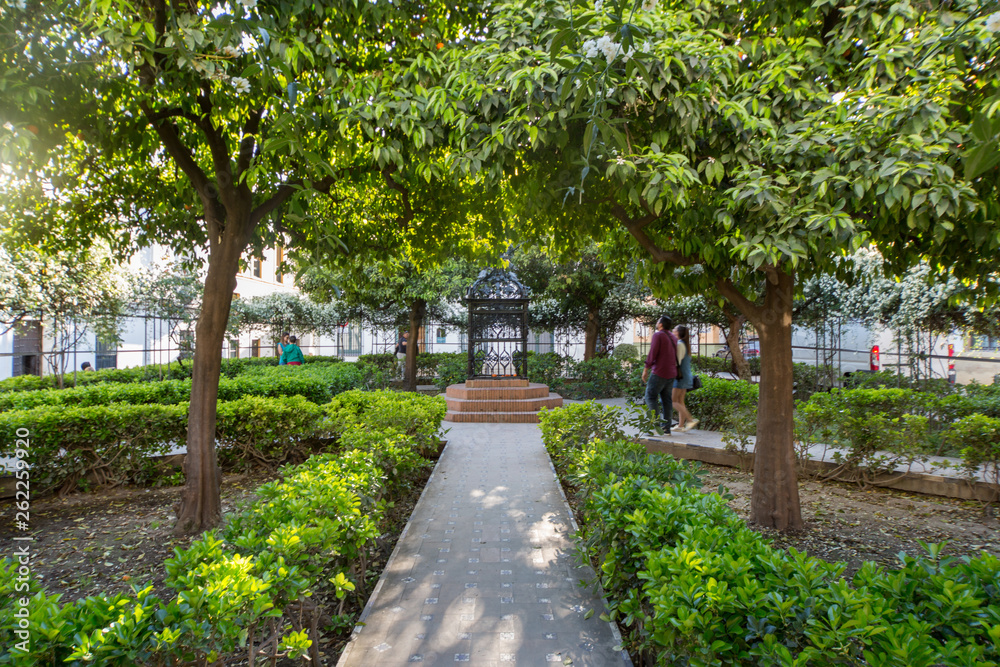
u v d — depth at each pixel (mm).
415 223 5949
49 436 5016
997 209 2811
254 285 22375
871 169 2678
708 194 3279
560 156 3539
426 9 4590
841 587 1547
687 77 2875
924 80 2873
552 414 6141
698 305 14773
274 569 2004
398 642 2656
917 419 5027
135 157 4863
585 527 3443
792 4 3533
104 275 9406
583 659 2506
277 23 3658
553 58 1721
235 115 4680
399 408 6328
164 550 3904
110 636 1405
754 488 4227
